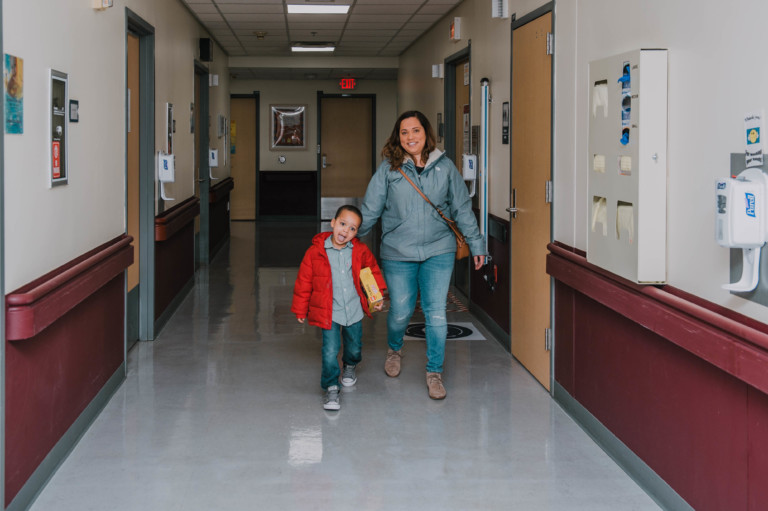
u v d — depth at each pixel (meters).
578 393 3.90
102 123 4.11
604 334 3.51
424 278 4.37
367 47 11.09
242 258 10.09
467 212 4.36
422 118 4.23
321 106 15.23
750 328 2.21
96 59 3.98
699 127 2.57
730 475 2.42
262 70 12.88
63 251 3.37
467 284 7.16
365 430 3.80
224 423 3.89
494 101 5.87
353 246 4.14
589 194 3.41
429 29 9.18
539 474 3.27
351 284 4.13
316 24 8.90
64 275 3.19
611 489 3.11
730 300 2.38
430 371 4.38
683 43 2.68
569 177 3.97
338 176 15.44
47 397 3.15
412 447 3.58
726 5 2.38
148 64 5.51
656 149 2.81
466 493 3.08
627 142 2.93
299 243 11.73
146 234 5.55
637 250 2.86
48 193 3.16
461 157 7.67
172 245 6.57
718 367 2.40
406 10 7.86
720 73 2.42
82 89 3.71
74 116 3.56
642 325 2.93
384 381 4.65
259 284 8.12
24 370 2.87
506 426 3.86
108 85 4.25
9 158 2.71
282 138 15.23
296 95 15.14
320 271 4.06
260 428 3.83
